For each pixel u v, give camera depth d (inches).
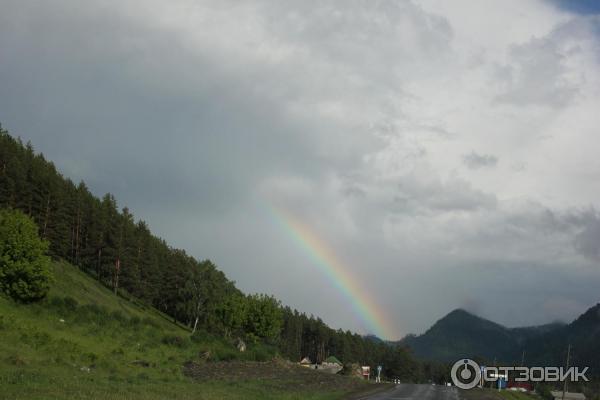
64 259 4628.4
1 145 3919.8
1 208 3651.6
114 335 2573.8
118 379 1416.1
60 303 2800.2
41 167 4394.7
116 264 4707.2
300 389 1830.7
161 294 5546.3
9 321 1920.5
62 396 916.0
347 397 1724.9
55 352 1707.7
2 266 2517.2
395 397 1870.1
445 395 2235.5
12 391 910.4
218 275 5674.2
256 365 2591.0
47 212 4069.9
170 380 1647.4
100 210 4901.6
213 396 1266.0
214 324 5506.9
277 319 4468.5
